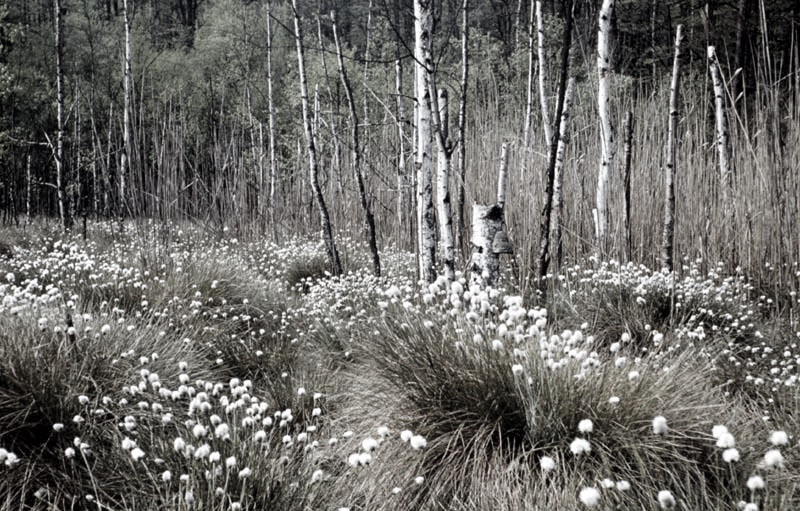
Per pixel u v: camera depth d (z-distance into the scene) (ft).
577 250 24.81
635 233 24.66
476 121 32.01
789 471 9.20
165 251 23.56
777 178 21.22
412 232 30.81
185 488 8.67
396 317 13.60
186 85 76.74
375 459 10.56
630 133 21.81
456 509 9.53
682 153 25.95
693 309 16.87
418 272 22.94
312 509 9.12
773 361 13.83
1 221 61.72
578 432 9.80
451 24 33.27
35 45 78.74
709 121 32.19
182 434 10.84
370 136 40.34
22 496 9.05
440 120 17.69
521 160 25.86
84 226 38.34
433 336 11.81
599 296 18.44
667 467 9.25
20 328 12.48
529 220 22.40
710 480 9.10
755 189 22.06
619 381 10.48
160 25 120.78
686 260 23.03
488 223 16.24
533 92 41.88
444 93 19.35
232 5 91.56
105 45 80.84
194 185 37.29
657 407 10.01
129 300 18.66
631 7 61.93
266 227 40.55
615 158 26.78
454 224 25.96
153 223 25.20
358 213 39.24
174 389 12.91
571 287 20.68
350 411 12.73
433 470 10.32
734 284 19.97
